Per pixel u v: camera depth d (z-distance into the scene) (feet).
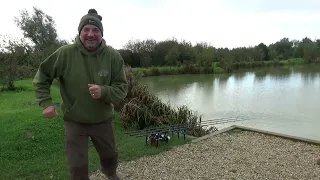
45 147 16.51
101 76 9.02
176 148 17.17
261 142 18.40
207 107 44.14
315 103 46.55
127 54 119.24
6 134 17.31
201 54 120.67
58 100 29.17
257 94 57.06
